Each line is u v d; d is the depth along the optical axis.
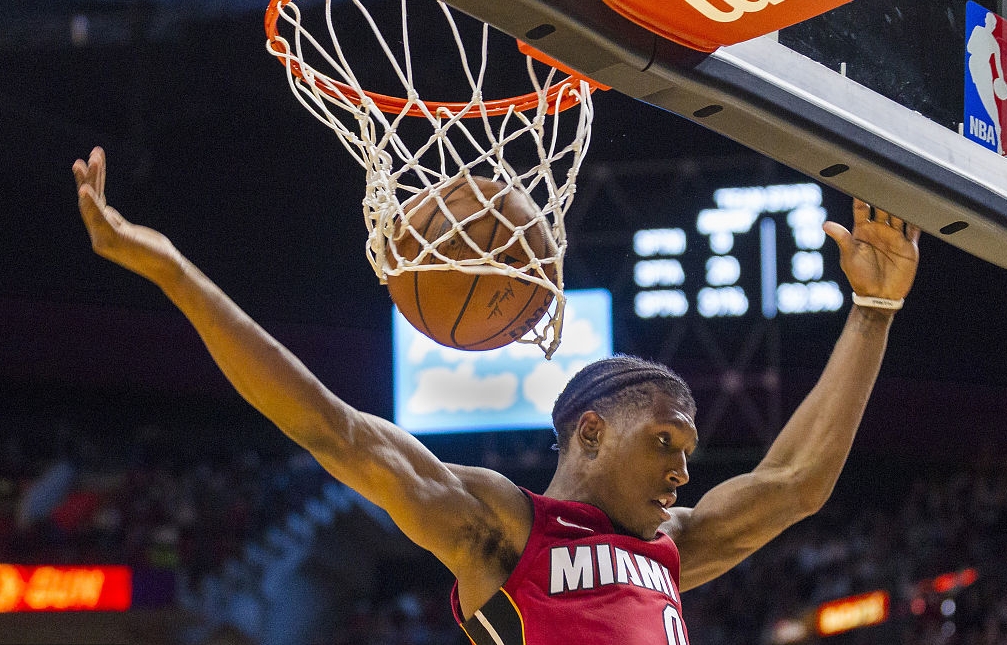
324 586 11.48
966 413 11.55
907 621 9.98
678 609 1.93
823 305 9.37
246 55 9.02
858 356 2.26
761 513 2.24
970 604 9.97
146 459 11.91
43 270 10.45
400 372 9.18
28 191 9.87
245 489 11.42
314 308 10.84
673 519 2.22
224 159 9.88
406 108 2.15
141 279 11.08
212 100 9.38
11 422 11.53
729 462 12.33
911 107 1.94
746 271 9.48
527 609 1.81
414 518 1.80
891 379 11.70
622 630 1.80
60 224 10.30
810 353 11.25
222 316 1.66
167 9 8.75
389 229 1.94
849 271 2.27
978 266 10.92
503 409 9.03
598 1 1.55
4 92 9.13
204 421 12.33
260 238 10.38
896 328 11.38
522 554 1.87
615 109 9.35
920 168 1.90
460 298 1.89
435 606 11.12
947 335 11.30
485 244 1.90
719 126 1.79
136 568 9.19
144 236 1.61
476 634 1.88
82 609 8.81
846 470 12.52
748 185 9.80
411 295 1.92
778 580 10.79
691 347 11.05
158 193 9.92
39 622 8.63
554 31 1.55
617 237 9.80
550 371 9.04
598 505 1.97
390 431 1.82
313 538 11.38
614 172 9.74
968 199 1.97
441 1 1.51
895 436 11.71
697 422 11.28
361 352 11.17
